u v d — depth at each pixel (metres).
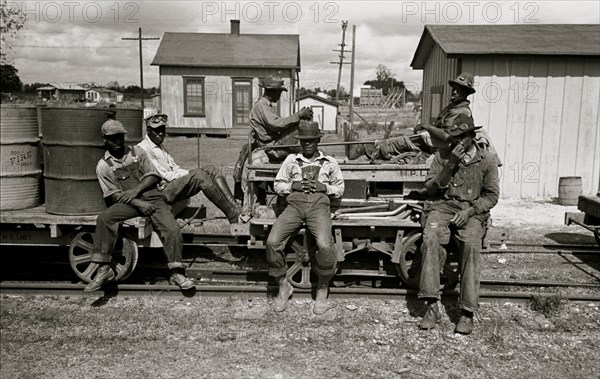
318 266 5.30
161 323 5.13
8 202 5.82
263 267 6.76
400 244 5.62
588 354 4.62
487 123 12.44
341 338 4.86
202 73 27.03
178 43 28.28
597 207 6.95
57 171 5.54
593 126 12.34
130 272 5.73
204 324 5.11
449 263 5.82
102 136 5.55
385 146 6.79
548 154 12.47
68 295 5.77
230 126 27.34
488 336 4.93
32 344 4.71
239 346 4.70
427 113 16.91
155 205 5.60
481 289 6.17
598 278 6.56
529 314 5.41
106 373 4.23
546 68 12.22
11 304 5.53
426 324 5.05
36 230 5.75
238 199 7.32
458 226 5.13
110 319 5.21
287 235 5.37
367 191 6.57
